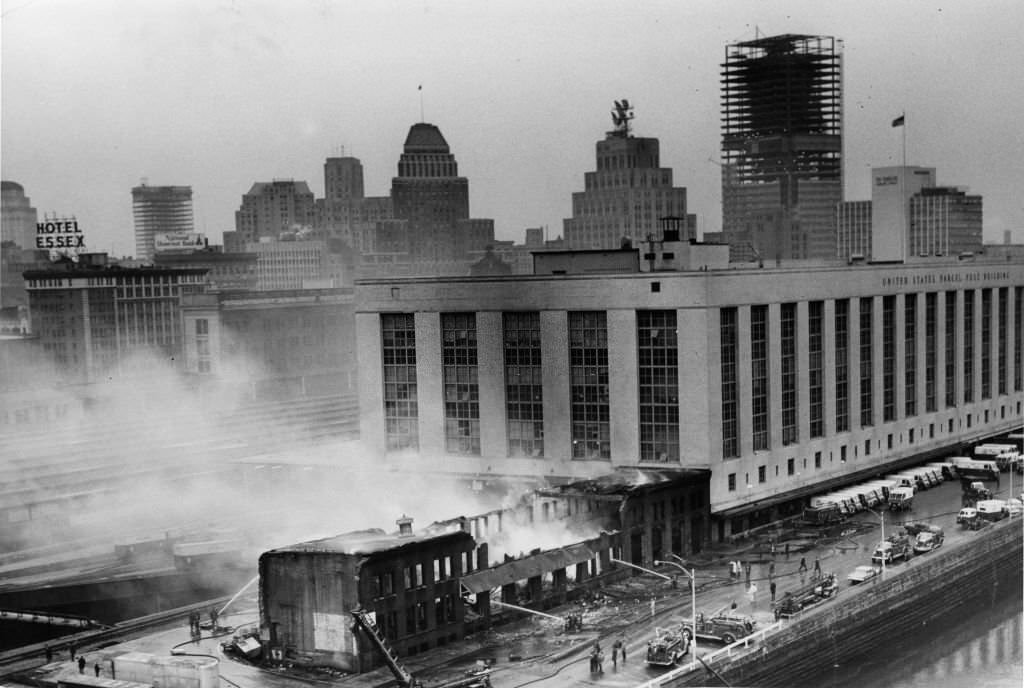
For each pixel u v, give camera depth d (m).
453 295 175.00
